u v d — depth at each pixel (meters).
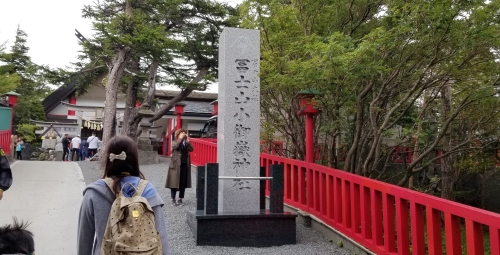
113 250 1.79
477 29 4.41
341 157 8.30
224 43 5.61
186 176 7.14
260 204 5.54
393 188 3.97
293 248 4.87
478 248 2.89
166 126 25.64
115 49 12.26
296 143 7.80
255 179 5.37
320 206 5.68
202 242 4.79
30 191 8.02
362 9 6.55
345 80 5.23
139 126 17.11
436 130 7.38
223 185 5.44
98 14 12.44
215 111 19.39
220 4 14.98
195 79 15.60
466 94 6.32
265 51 6.21
